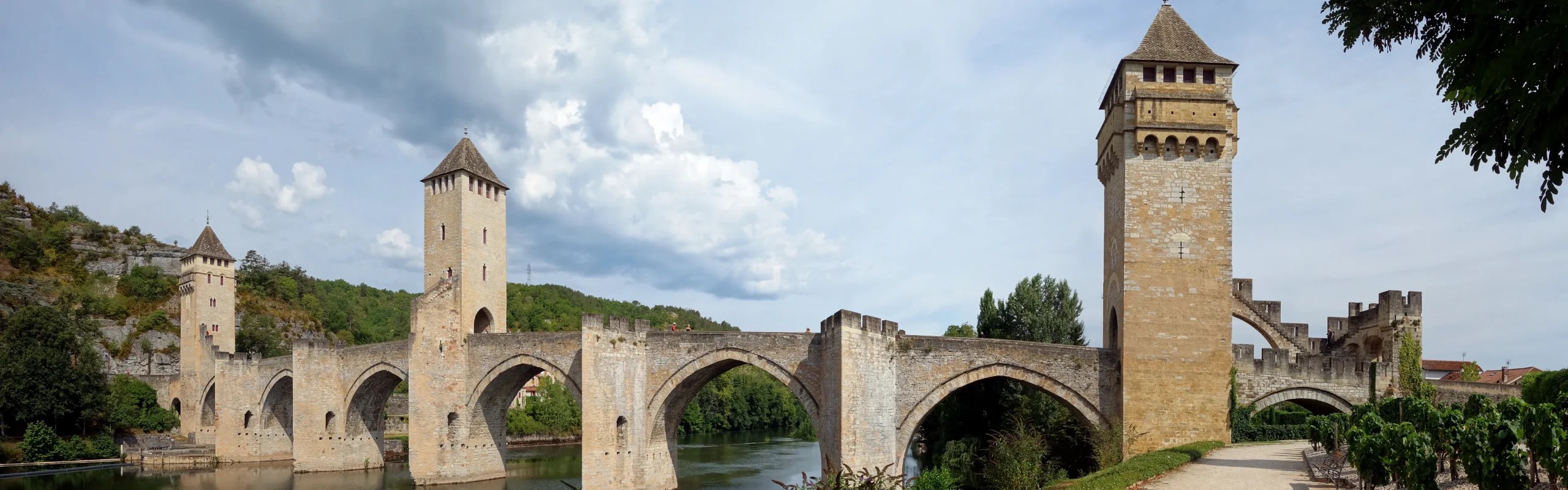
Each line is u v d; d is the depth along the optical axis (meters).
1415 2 12.05
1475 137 11.47
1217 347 52.88
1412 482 27.95
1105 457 51.91
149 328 134.88
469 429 73.19
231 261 121.00
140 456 96.06
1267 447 53.97
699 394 153.12
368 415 89.06
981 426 67.88
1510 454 25.12
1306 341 73.38
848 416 50.53
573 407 128.75
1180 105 53.88
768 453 104.38
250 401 99.38
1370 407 46.38
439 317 72.75
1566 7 9.42
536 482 74.81
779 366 60.25
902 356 58.00
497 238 80.19
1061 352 55.69
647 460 64.56
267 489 74.81
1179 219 53.50
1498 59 10.16
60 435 99.44
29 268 146.62
